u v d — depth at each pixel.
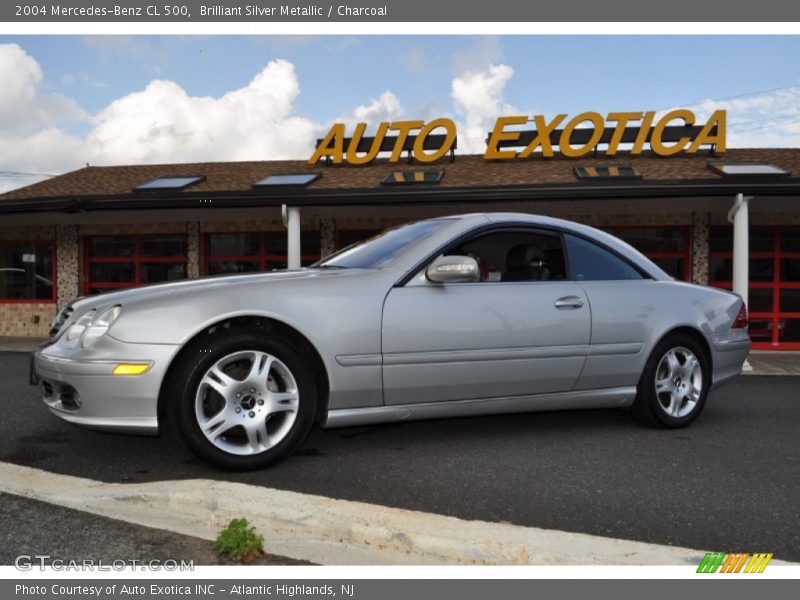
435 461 3.81
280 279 3.71
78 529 2.78
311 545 2.71
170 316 3.39
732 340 4.85
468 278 3.71
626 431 4.57
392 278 3.84
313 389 3.65
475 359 3.90
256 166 14.59
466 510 3.04
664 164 12.16
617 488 3.36
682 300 4.63
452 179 11.59
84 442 4.15
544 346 4.08
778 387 6.88
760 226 11.36
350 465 3.72
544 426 4.70
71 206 10.69
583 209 11.06
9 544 2.63
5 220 12.66
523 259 4.37
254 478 3.47
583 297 4.25
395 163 13.76
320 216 12.05
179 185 11.88
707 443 4.27
